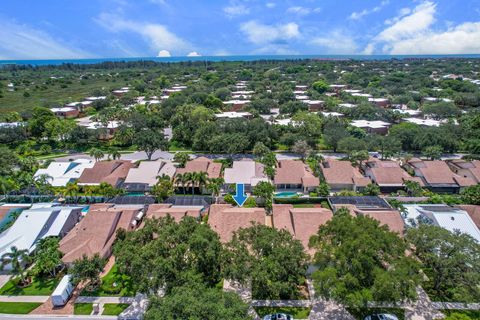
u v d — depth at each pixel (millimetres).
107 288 43719
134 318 38688
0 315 39406
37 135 114000
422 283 44000
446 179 74375
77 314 39469
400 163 87062
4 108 167625
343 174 76500
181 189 75875
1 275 47125
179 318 29531
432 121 121688
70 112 148125
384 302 39031
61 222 56562
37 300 41938
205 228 42844
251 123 105688
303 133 105250
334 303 40812
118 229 52688
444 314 39062
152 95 194625
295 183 75125
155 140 92000
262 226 44656
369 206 62562
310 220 52312
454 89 187375
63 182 76125
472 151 95938
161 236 40719
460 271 39312
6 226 58375
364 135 105000
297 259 39438
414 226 54812
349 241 37656
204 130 102375
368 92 188500
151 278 37844
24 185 70750
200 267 39188
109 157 93438
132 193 74250
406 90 187000
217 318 29094
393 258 37656
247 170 78812
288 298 41781
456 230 44688
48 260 45562
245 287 43375
